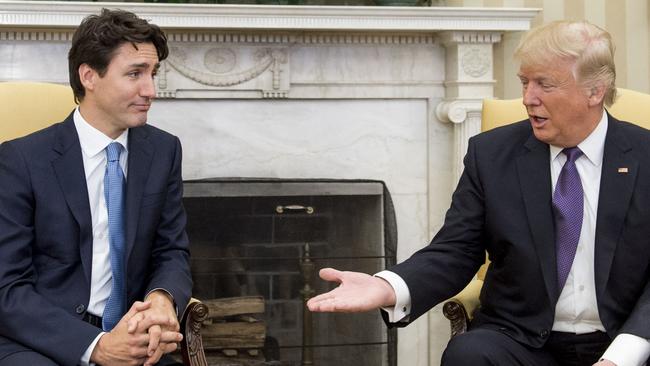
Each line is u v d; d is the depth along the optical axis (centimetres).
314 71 352
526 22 352
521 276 215
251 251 349
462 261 223
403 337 370
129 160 229
